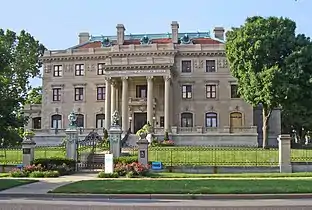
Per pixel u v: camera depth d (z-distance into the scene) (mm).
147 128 63938
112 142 42062
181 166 37156
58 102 79500
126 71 72438
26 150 38594
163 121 74812
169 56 74875
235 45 61094
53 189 24953
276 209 17469
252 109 74500
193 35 84500
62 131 72312
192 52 76250
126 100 72250
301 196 21922
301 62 57406
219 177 32906
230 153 45156
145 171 34969
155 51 74688
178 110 76000
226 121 74938
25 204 19516
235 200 21047
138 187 25000
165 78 71625
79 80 79375
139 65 71875
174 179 31078
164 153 45906
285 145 37000
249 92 59156
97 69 79062
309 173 34906
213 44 76500
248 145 66938
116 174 34344
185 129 69438
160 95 75500
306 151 47719
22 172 35625
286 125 84375
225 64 75812
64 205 19062
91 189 24297
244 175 33969
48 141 72188
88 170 39906
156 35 84812
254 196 21797
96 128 74500
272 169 36812
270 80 56406
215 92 75750
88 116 78312
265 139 60062
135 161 37312
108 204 19438
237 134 68000
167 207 18141
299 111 65062
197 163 39000
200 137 68250
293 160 38938
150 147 54812
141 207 18188
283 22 60750
